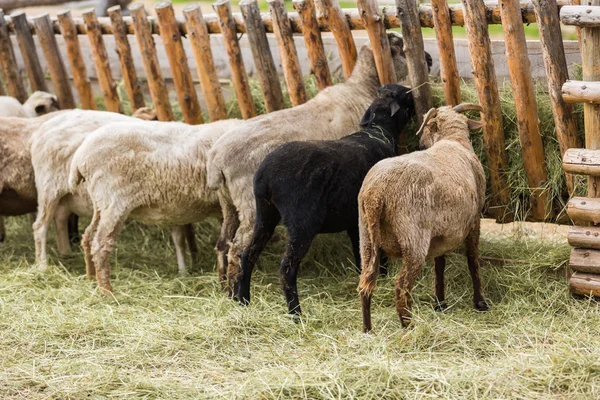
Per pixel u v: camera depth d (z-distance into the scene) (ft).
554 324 20.20
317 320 21.21
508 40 22.31
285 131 23.93
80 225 31.81
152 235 29.99
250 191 23.36
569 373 17.10
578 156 21.31
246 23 26.55
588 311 20.99
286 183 21.15
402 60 26.03
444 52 23.80
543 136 23.41
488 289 22.95
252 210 23.45
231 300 22.98
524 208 24.12
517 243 24.67
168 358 19.27
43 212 26.94
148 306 23.36
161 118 29.68
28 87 36.19
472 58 23.06
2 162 27.40
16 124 27.78
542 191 23.38
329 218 21.83
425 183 19.27
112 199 24.48
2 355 19.60
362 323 20.80
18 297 23.80
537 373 17.11
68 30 30.83
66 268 27.63
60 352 19.86
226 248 24.39
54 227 30.09
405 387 16.94
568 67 24.56
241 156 23.27
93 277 25.84
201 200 25.11
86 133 26.66
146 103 33.30
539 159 23.22
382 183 19.13
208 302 23.03
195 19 27.58
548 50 21.67
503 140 23.72
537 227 27.14
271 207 21.85
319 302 22.68
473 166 21.20
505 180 24.07
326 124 24.75
